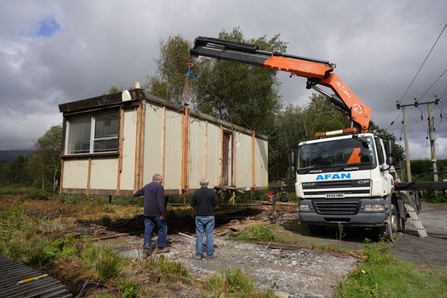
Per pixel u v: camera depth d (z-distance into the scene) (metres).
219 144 10.98
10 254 5.61
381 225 7.39
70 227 8.95
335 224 8.05
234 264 5.72
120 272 4.80
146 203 6.43
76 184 8.64
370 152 7.68
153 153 7.91
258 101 21.88
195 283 4.55
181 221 10.88
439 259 6.21
